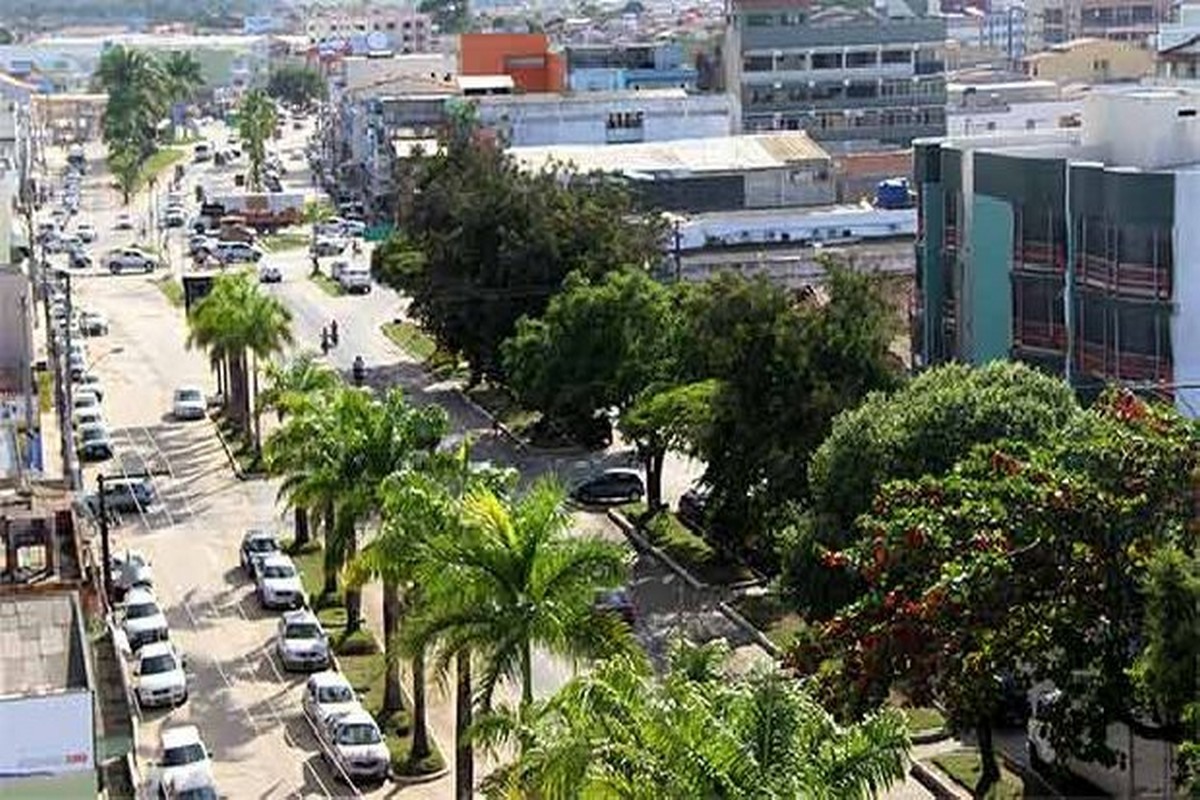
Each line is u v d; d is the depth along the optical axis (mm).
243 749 69938
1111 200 89812
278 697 75188
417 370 138125
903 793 64688
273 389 101688
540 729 42906
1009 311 97500
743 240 157000
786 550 70500
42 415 122688
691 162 175625
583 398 101438
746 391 82750
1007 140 103312
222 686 76438
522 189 120000
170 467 113062
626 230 121000
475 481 66125
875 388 81188
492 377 121750
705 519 90250
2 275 108688
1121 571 56656
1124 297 90125
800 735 40344
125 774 66375
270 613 85812
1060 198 93250
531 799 43656
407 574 59375
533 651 69188
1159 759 61000
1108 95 99250
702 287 94562
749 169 174500
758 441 82500
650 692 42750
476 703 57844
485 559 53938
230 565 93375
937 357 102812
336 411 73375
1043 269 94625
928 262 102938
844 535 67688
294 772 67812
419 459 70250
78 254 198500
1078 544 56844
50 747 49812
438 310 122750
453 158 131625
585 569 54375
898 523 58219
